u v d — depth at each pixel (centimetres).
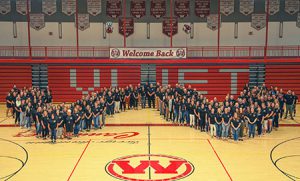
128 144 1992
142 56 3381
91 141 2059
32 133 2264
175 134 2230
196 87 3606
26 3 3616
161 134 2231
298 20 3616
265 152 1834
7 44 3644
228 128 2102
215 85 3597
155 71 3616
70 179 1448
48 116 2092
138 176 1485
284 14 3619
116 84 3628
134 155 1783
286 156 1764
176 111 2495
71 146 1947
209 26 3647
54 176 1481
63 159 1714
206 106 2291
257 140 2084
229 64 3566
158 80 3616
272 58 3575
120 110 3012
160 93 2827
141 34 3678
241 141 2059
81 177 1472
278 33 3641
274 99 2394
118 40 3662
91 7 3641
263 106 2223
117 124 2486
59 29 3650
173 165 1628
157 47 3375
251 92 2745
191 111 2394
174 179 1449
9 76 3562
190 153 1817
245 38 3650
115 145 1970
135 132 2286
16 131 2322
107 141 2058
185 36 3666
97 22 3650
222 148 1909
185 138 2128
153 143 2014
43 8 3631
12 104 2688
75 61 3428
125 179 1450
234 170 1558
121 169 1573
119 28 3650
